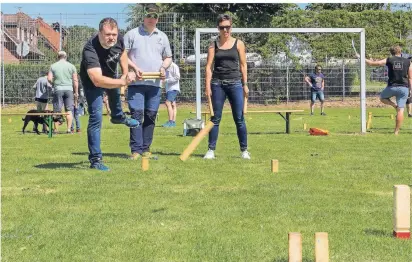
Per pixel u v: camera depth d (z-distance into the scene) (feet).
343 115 77.46
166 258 15.30
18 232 17.61
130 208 20.54
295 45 97.40
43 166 29.81
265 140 43.93
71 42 98.22
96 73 26.78
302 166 29.99
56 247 16.20
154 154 34.91
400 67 47.75
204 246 16.21
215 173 27.61
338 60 98.37
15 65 93.91
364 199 21.95
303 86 96.58
